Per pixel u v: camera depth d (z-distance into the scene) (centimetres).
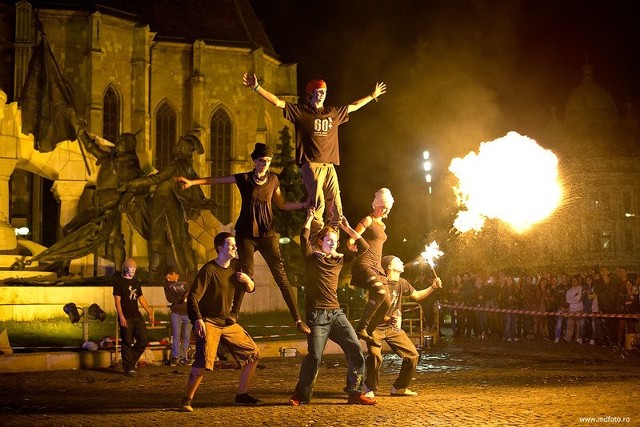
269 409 1185
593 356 2191
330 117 1251
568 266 6881
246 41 8138
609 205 7962
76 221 3425
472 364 1959
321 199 1242
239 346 1222
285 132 7544
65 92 3862
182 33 7981
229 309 1198
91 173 3906
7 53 6731
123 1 7325
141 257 4956
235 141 7888
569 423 984
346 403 1244
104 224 3366
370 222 1284
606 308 2597
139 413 1159
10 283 3128
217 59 7869
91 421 1082
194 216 3641
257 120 7912
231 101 7894
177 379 1706
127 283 1822
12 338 2342
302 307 4553
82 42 6856
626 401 1194
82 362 1970
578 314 2566
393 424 1014
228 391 1466
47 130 3797
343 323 1240
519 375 1666
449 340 2958
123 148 3422
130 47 7200
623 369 1797
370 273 1266
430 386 1484
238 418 1094
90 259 3691
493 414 1076
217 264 1184
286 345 2403
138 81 7188
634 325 2481
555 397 1255
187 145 3581
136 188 3394
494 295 3084
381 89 1288
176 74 7850
